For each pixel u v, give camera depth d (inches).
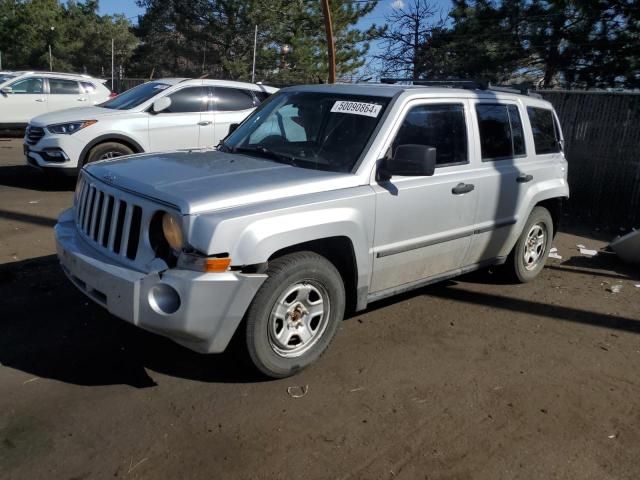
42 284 212.4
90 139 367.2
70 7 1971.0
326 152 175.8
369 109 181.3
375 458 128.7
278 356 154.0
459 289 237.9
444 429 140.7
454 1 784.9
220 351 144.6
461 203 195.9
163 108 371.6
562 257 296.7
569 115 400.8
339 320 165.5
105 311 191.8
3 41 1724.9
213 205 139.9
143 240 142.4
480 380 164.9
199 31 1424.7
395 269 181.5
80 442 128.6
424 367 170.2
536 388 162.4
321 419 141.6
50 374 154.4
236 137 203.5
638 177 367.9
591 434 142.2
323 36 1326.3
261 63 1364.4
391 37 1002.7
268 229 142.6
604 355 185.6
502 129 219.9
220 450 128.3
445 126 195.2
